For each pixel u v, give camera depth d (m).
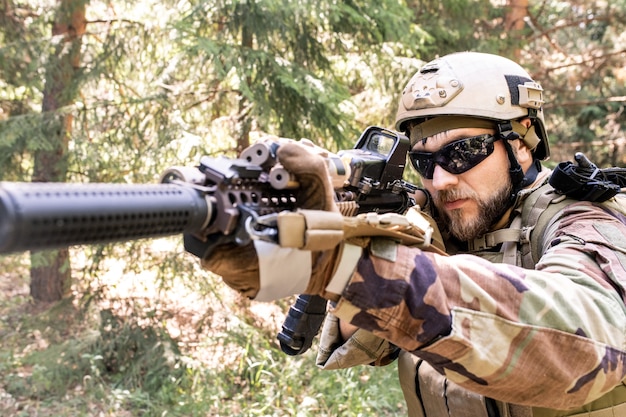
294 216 0.90
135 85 6.03
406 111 1.79
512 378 1.04
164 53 5.59
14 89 6.15
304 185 1.00
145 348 5.21
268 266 0.91
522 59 8.60
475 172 1.69
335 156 1.19
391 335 1.03
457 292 1.04
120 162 5.34
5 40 6.17
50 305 6.44
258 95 4.98
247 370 4.99
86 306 5.59
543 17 10.18
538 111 1.80
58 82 5.66
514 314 1.05
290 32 5.12
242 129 5.54
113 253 5.66
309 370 5.11
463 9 7.09
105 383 4.96
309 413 4.52
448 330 1.00
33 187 0.72
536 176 1.77
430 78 1.74
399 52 6.08
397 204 1.52
